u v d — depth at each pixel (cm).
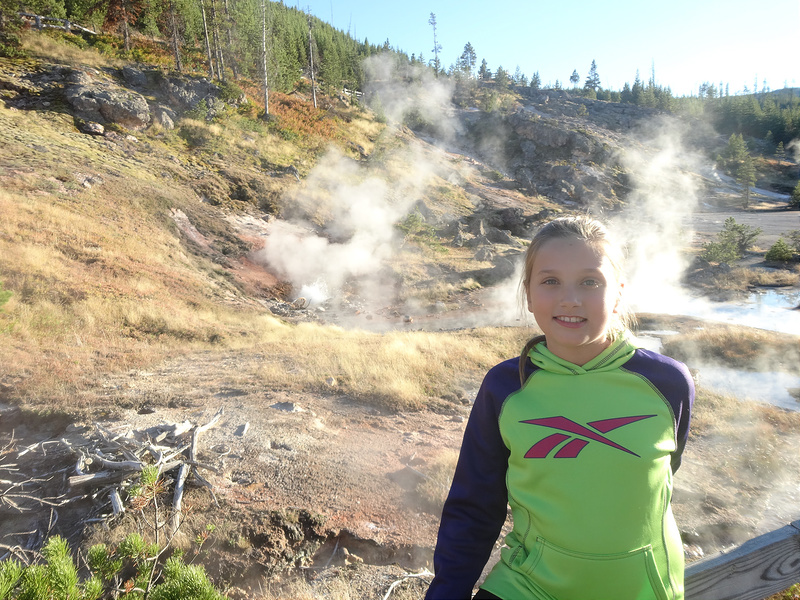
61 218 1931
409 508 516
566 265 109
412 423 769
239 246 2761
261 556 429
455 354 1174
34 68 3456
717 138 11206
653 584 106
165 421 676
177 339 1300
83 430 623
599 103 12619
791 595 248
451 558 116
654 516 107
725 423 795
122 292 1517
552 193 7312
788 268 3241
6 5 3562
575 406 109
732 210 7312
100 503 475
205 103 3981
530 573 110
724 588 140
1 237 1595
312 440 665
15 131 2716
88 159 2750
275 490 532
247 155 3881
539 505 109
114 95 3425
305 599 385
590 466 105
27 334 1039
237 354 1145
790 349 1460
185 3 4747
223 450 609
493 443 120
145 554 275
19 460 555
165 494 492
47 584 190
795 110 12175
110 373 900
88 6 4475
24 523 464
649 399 109
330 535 465
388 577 418
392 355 1086
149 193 2642
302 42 8275
